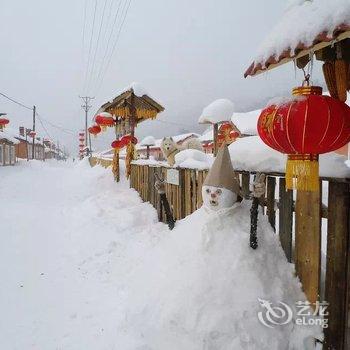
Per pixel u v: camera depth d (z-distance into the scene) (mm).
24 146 44594
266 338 2914
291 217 3260
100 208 8203
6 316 3930
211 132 30016
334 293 2787
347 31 2066
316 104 2188
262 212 3664
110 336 3428
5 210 9195
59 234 6969
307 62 2777
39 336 3559
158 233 6359
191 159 5668
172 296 3285
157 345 3121
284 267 3242
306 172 2389
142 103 11617
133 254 5520
